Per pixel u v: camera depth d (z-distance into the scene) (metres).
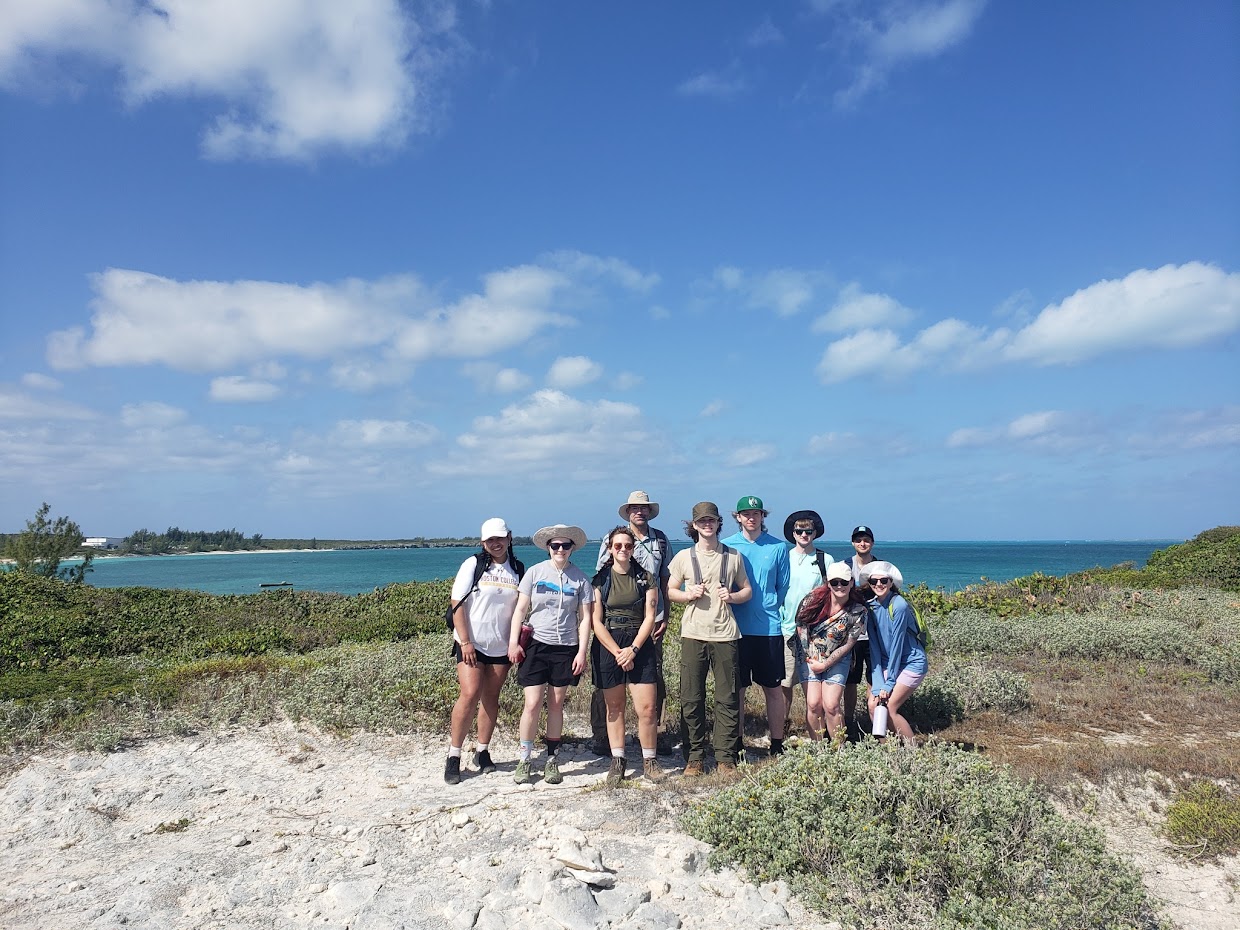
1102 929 4.02
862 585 6.51
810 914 4.17
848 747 5.51
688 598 6.20
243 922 4.06
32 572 25.81
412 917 4.02
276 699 8.58
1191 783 6.14
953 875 4.32
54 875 4.85
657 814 5.25
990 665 10.27
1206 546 22.72
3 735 7.21
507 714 8.03
